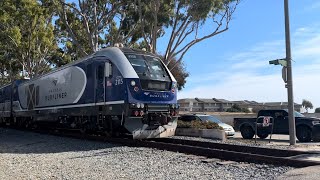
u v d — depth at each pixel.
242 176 9.41
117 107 16.11
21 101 30.22
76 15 34.22
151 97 16.19
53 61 45.38
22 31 40.53
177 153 13.45
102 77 17.38
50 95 23.83
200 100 91.00
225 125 24.34
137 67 16.31
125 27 33.19
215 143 15.64
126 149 14.71
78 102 19.69
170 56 29.50
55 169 10.80
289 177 8.59
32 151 15.30
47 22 40.94
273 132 22.42
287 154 13.11
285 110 22.30
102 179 9.28
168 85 16.98
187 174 9.72
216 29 29.38
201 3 26.69
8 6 36.62
